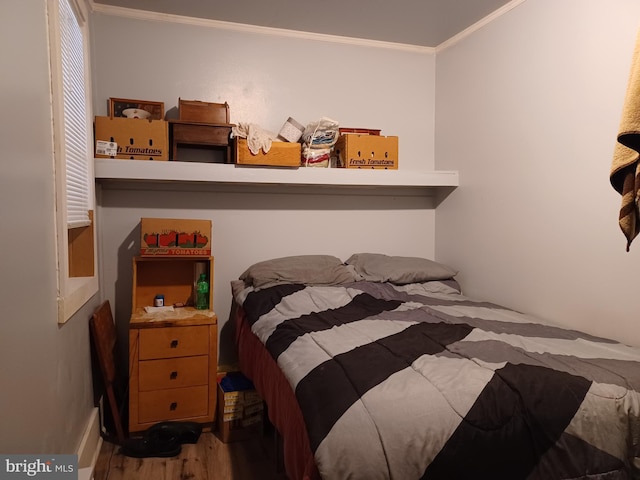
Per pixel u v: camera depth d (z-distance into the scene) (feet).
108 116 8.39
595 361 5.00
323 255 9.58
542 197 7.70
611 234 6.51
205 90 9.21
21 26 3.75
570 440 4.16
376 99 10.43
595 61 6.72
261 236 9.68
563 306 7.30
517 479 4.00
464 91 9.71
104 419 7.96
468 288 9.72
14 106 3.49
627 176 4.00
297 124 9.18
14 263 3.38
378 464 3.74
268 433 7.72
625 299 6.30
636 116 3.76
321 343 5.49
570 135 7.14
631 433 4.32
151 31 8.84
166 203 9.02
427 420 3.95
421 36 10.05
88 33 7.60
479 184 9.30
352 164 9.32
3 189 3.17
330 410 4.06
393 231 10.68
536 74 7.79
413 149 10.75
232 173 8.45
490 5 8.46
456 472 3.87
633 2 6.17
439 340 5.56
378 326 6.23
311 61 9.91
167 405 7.59
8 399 3.17
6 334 3.16
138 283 8.68
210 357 7.77
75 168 6.36
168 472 6.54
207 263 8.73
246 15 8.93
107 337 7.52
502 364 4.79
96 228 7.94
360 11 8.71
